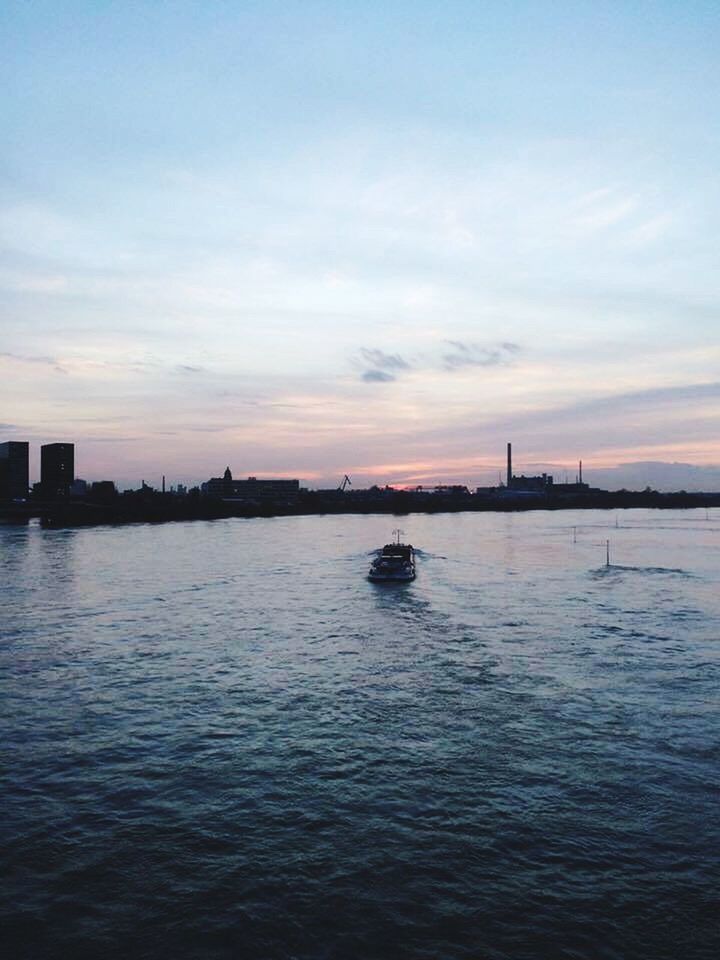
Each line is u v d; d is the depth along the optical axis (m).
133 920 21.17
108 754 33.16
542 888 22.39
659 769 30.62
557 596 76.75
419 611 68.81
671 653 50.22
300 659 50.22
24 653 52.31
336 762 31.88
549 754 32.38
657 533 186.38
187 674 46.47
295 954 19.70
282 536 186.88
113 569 106.44
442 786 29.30
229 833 25.84
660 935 20.23
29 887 22.78
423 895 22.11
